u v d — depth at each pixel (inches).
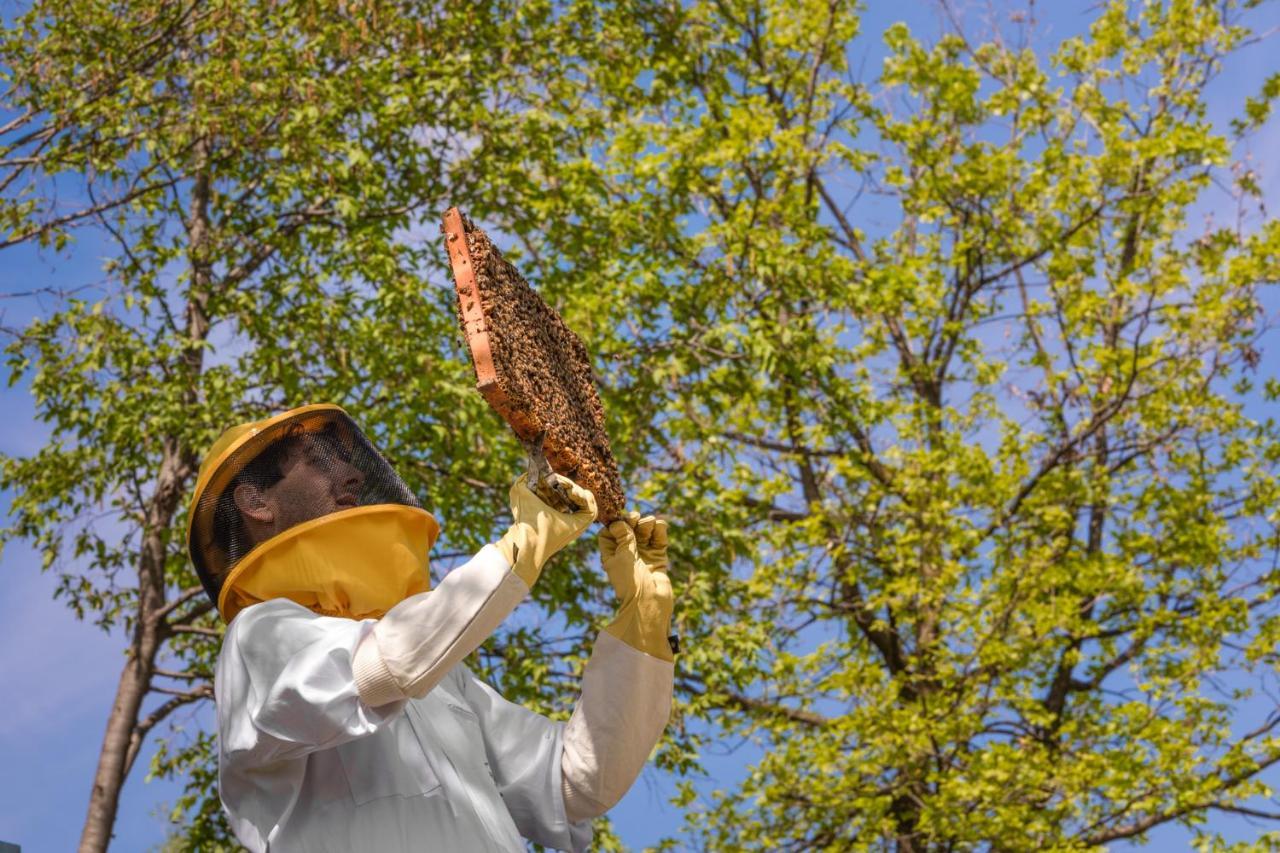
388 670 78.9
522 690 454.6
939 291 601.3
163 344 462.9
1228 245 617.3
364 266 473.4
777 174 597.3
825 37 664.4
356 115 510.9
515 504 85.1
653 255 542.6
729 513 498.3
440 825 83.5
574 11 569.6
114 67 467.2
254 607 86.0
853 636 579.8
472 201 520.4
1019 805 479.5
